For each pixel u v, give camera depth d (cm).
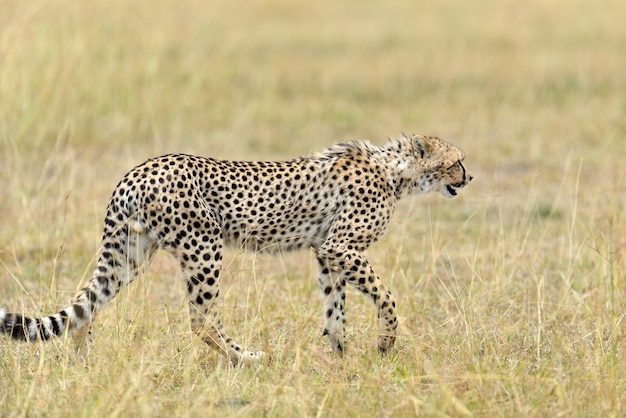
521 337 1110
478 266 1359
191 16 3431
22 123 1972
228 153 2097
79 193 1719
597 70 2933
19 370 938
